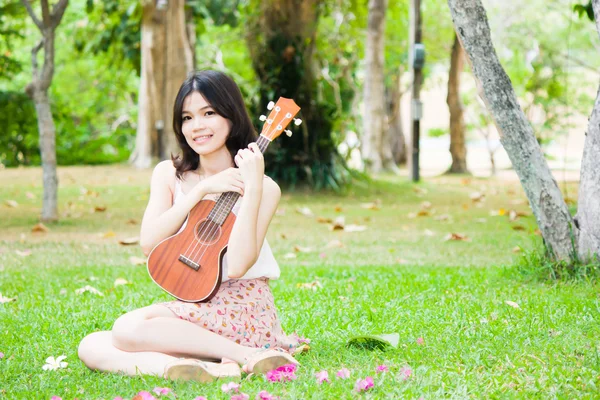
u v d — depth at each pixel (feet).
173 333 11.43
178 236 12.00
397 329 14.23
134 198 43.62
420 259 25.04
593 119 18.35
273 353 11.28
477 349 12.57
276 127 12.21
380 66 70.13
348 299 17.28
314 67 47.60
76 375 11.76
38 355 12.95
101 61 78.79
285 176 46.85
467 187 53.98
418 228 33.19
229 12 65.10
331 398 10.18
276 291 18.86
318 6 47.32
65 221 33.68
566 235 18.76
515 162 18.80
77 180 53.83
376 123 70.85
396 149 90.68
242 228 11.67
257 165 11.86
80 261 24.62
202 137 12.30
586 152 18.56
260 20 46.93
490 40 18.42
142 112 66.39
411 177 57.98
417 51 56.65
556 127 87.15
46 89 32.07
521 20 82.33
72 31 77.92
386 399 10.11
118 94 89.97
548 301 16.21
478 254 25.88
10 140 62.44
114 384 11.03
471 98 85.61
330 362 12.10
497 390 10.44
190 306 11.75
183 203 12.06
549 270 18.88
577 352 12.33
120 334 11.46
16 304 17.34
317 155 47.75
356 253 26.48
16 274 21.86
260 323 12.07
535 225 33.14
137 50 68.08
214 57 76.74
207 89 12.26
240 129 12.44
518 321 14.42
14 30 51.90
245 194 11.78
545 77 74.18
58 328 14.83
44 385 11.26
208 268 11.84
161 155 64.18
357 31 65.00
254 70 47.37
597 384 10.71
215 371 11.07
